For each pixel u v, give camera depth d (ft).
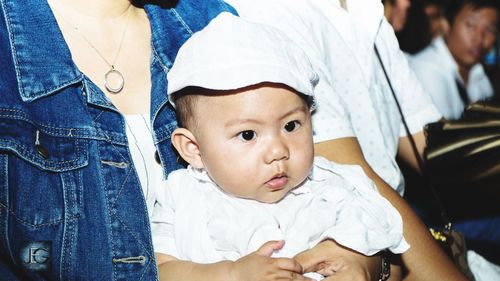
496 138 7.88
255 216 5.48
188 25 6.33
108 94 5.92
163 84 5.98
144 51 6.19
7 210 5.24
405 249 5.65
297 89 5.19
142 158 5.87
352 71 7.40
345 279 5.19
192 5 6.51
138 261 5.56
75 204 5.44
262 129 5.20
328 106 6.59
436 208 10.39
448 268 6.54
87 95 5.59
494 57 15.99
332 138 6.48
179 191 5.69
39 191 5.34
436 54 15.39
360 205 5.56
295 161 5.27
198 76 5.26
